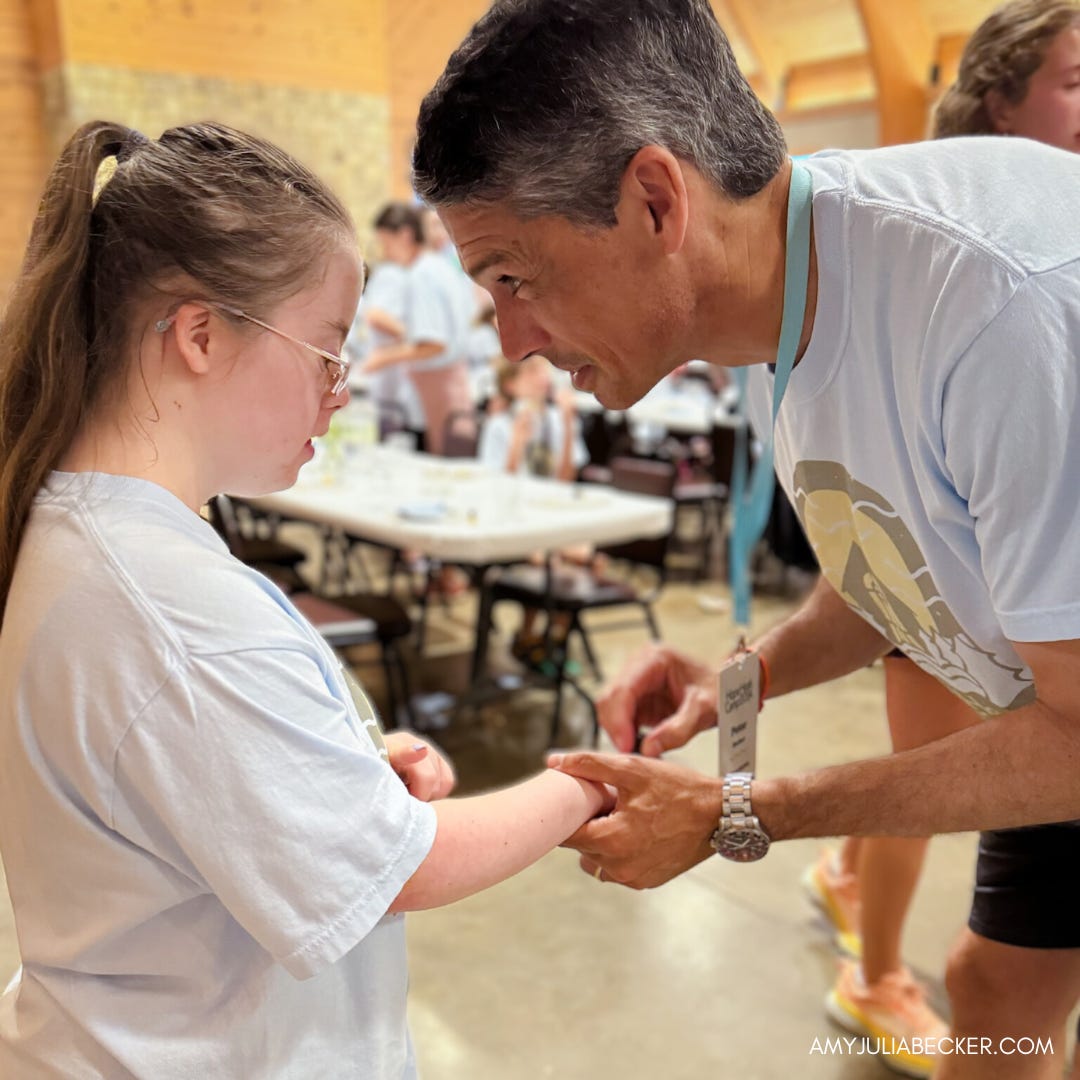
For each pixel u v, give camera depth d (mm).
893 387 973
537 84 884
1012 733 983
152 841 779
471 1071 2041
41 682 768
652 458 6434
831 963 2400
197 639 750
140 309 799
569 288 961
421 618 4418
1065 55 1451
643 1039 2146
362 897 793
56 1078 832
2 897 1905
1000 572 905
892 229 934
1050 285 839
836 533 1197
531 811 1000
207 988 837
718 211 954
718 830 1123
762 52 7984
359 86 9367
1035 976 1286
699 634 4715
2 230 8578
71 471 822
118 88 8258
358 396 7012
